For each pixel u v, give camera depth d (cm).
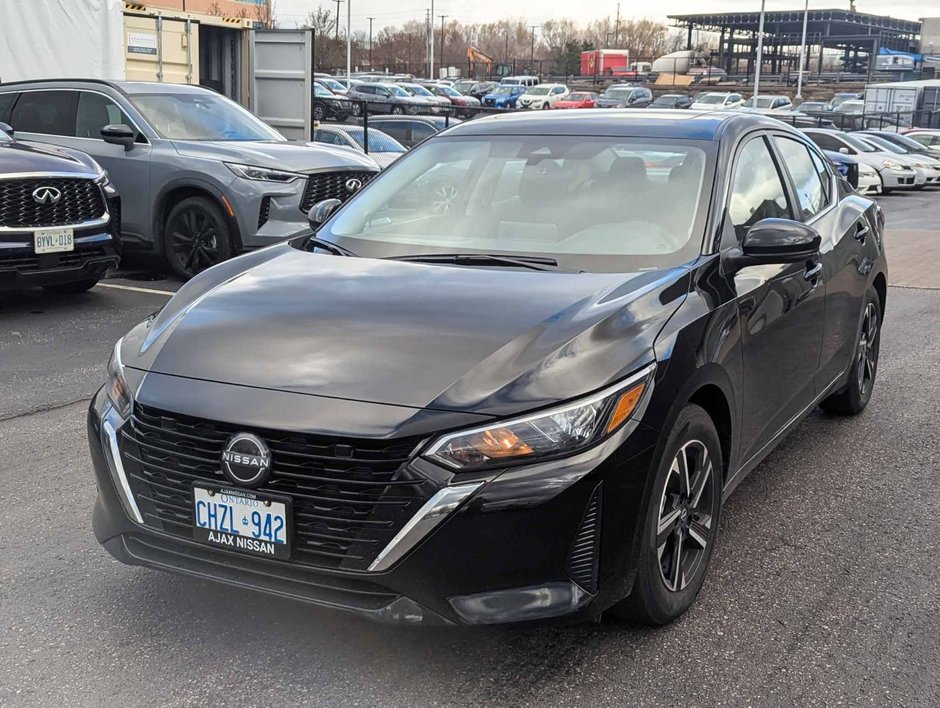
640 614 297
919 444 503
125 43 1285
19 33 1188
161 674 280
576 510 259
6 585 331
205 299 322
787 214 427
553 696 272
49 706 265
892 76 7938
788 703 271
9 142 734
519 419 257
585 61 8569
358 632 303
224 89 1462
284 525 262
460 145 423
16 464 443
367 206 406
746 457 362
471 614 257
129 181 875
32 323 713
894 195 2464
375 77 5791
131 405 284
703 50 10975
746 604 327
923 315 858
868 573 354
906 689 279
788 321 384
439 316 295
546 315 294
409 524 254
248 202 826
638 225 358
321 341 285
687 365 294
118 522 291
